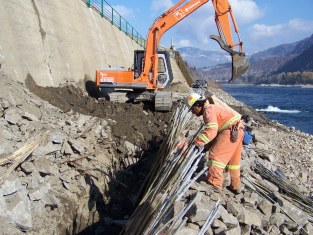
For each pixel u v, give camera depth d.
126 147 9.48
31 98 9.03
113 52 25.02
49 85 12.83
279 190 8.49
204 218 5.08
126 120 11.39
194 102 6.33
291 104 53.50
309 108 46.50
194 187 6.02
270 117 36.12
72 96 12.98
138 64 16.00
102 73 14.81
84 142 8.46
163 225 4.71
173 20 15.09
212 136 5.93
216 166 6.38
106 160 8.59
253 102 58.12
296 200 8.12
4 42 10.41
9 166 5.93
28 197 6.01
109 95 14.70
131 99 15.14
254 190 7.43
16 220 5.41
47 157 7.06
